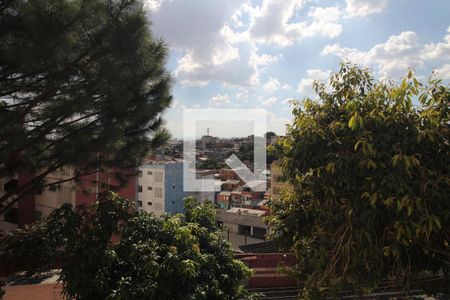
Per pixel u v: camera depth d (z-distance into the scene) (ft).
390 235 8.27
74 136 14.70
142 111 16.57
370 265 8.87
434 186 7.55
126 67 14.26
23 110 13.60
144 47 14.87
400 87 8.87
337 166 8.39
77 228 13.73
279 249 12.59
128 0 13.75
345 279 9.36
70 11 11.40
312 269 10.43
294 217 11.48
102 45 13.23
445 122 8.60
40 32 11.08
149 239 13.14
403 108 8.66
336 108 10.32
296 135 10.00
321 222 10.09
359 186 8.51
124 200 14.66
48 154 16.35
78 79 13.56
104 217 13.83
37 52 11.39
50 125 14.30
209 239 14.61
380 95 9.21
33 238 15.30
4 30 12.05
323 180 8.95
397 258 8.63
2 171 15.37
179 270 11.70
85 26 12.47
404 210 7.79
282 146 11.06
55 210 14.15
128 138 18.24
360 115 8.84
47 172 16.85
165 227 13.60
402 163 7.67
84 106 13.47
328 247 9.62
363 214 8.26
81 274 11.92
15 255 15.35
